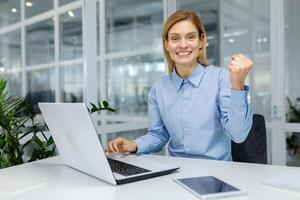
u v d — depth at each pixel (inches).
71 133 43.4
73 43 107.6
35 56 97.9
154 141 64.4
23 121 74.2
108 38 118.2
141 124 126.3
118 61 122.2
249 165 50.4
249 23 128.6
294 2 120.3
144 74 133.5
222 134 61.2
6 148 70.3
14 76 91.7
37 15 98.7
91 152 40.9
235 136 53.0
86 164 44.5
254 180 42.2
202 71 62.8
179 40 60.2
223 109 57.1
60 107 42.0
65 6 105.9
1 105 67.8
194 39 60.5
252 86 126.8
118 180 41.1
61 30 104.9
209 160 54.7
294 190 37.8
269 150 122.2
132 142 60.8
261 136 68.4
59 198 37.0
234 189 37.5
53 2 102.9
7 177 46.4
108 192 38.5
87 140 40.3
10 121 70.0
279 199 35.2
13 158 70.6
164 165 48.8
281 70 119.9
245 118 51.1
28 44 96.0
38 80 98.3
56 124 46.3
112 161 51.9
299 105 119.3
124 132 119.3
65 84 105.5
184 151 62.4
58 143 50.1
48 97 100.7
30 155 75.1
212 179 41.8
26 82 95.0
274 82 121.0
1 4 88.9
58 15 104.4
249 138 67.4
